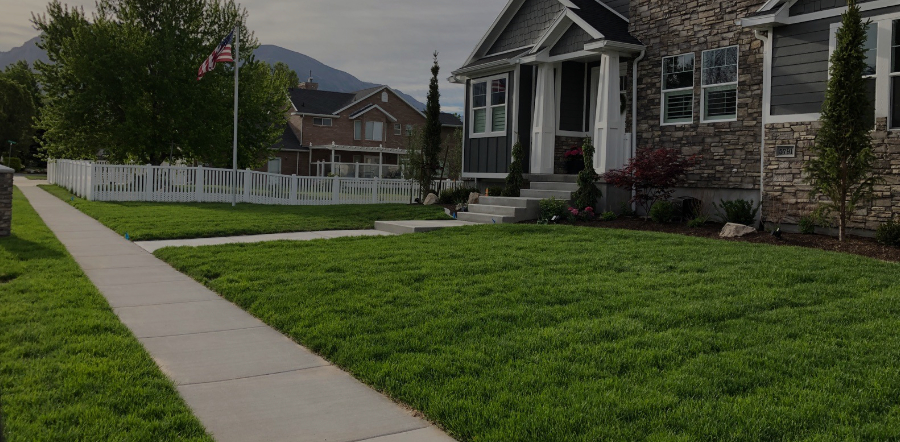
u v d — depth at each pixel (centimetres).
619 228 1286
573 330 568
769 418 386
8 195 1185
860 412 396
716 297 675
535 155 1667
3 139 5756
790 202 1156
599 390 434
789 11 1148
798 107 1143
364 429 397
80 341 546
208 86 2761
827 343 524
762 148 1199
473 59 1994
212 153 2788
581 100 1700
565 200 1452
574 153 1619
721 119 1302
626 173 1329
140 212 1723
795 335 550
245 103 2872
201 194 2231
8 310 639
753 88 1241
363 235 1240
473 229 1258
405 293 722
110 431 371
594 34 1444
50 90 2661
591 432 370
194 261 955
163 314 680
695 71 1345
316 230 1411
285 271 871
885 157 1042
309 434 389
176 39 2697
